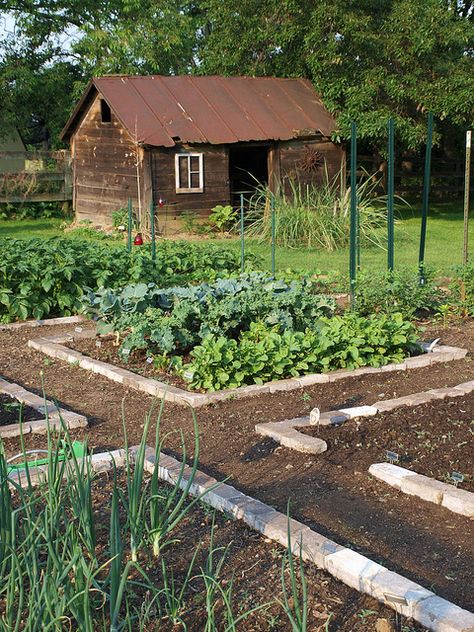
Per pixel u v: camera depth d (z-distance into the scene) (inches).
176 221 741.9
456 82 763.4
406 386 272.4
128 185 750.5
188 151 738.8
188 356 302.7
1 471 142.7
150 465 202.1
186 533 169.6
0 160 960.3
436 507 183.0
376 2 795.4
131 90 759.1
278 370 272.4
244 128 757.9
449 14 778.2
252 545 164.6
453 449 210.2
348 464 205.8
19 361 313.6
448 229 764.6
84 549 158.9
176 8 1118.4
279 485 194.7
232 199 900.6
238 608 142.9
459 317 373.7
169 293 329.4
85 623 118.4
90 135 794.8
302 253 611.5
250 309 305.4
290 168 781.9
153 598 138.2
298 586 149.5
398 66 810.2
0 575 138.5
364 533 171.0
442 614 136.1
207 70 903.1
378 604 144.5
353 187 366.6
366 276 368.8
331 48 785.6
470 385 263.6
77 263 401.1
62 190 881.5
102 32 1020.5
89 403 261.6
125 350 297.3
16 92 1011.3
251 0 855.7
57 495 145.2
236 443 221.9
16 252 397.7
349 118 773.3
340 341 289.6
